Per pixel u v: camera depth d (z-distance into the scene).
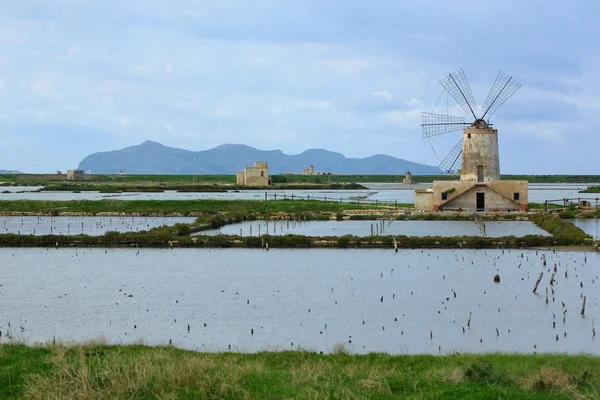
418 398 28.48
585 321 49.19
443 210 128.88
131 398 29.19
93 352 36.53
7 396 29.86
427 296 58.03
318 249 88.00
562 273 68.12
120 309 53.88
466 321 49.47
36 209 154.50
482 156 128.88
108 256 82.75
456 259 78.06
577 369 33.25
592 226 109.69
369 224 120.56
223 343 44.00
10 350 36.97
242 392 29.80
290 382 31.36
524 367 33.44
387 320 49.88
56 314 52.34
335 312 52.47
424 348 42.66
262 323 49.19
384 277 67.00
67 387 30.14
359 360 36.50
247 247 90.00
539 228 108.19
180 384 30.80
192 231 107.12
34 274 69.81
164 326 48.56
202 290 61.00
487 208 127.75
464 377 31.14
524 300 56.12
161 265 75.38
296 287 62.12
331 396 29.20
